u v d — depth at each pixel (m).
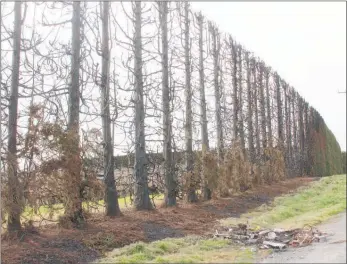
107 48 13.04
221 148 21.14
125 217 12.68
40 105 9.87
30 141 9.57
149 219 12.58
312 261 7.29
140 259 8.37
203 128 19.42
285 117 38.03
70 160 10.00
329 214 11.86
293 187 25.59
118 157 16.08
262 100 31.09
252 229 11.82
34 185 9.52
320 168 46.62
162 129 16.16
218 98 21.80
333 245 8.23
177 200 18.06
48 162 9.75
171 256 8.48
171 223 12.43
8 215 9.31
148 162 15.36
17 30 10.14
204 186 18.28
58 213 11.01
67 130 10.33
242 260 8.16
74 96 11.23
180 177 16.91
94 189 11.11
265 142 30.48
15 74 9.96
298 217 13.12
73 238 9.67
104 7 13.16
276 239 10.11
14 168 9.20
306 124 45.28
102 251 9.21
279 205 17.19
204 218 13.82
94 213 13.12
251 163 26.38
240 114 25.53
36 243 9.12
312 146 45.53
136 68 14.83
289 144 38.25
